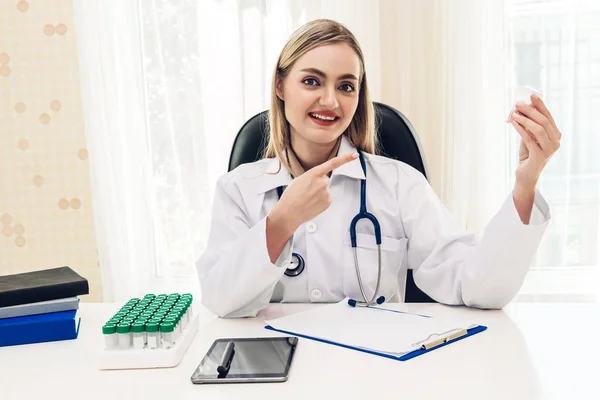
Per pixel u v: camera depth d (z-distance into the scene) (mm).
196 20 1776
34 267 2004
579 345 749
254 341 771
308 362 698
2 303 840
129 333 719
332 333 810
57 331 838
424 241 1143
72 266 1995
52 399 617
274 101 1174
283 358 701
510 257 913
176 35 1778
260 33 1741
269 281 923
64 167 1958
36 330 829
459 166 1681
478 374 650
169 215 1837
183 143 1804
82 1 1754
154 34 1783
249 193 1184
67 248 1990
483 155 1680
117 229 1817
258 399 592
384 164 1221
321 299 1123
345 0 1670
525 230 903
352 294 1121
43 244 1992
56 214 1979
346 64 1043
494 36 1662
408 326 836
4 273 2008
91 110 1785
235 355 716
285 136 1189
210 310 975
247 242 929
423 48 1712
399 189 1192
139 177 1807
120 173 1802
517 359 698
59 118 1941
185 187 1810
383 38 1721
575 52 1665
